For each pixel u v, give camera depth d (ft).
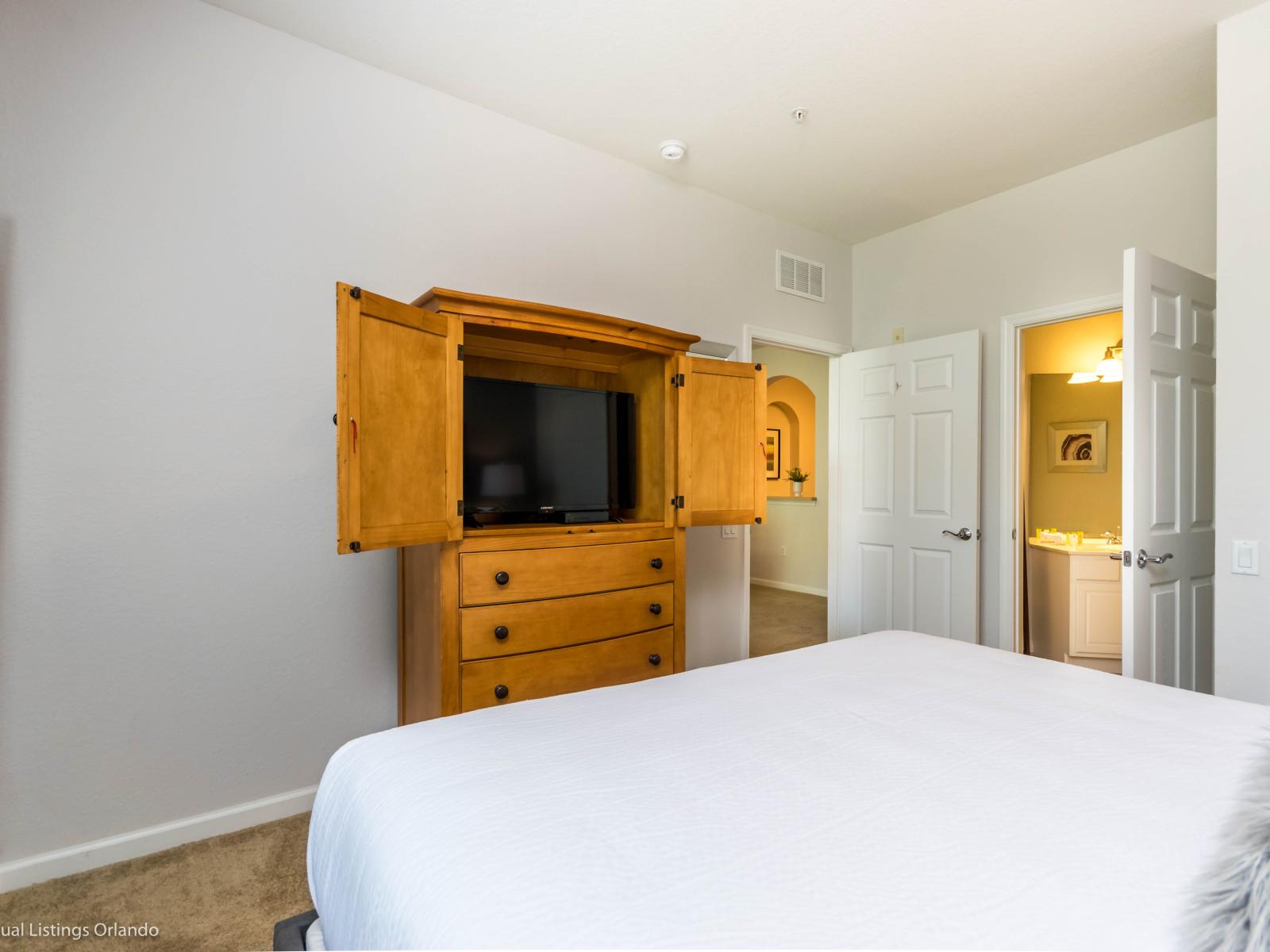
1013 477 11.24
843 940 2.01
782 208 12.17
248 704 7.22
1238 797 2.43
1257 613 6.74
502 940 2.06
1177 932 2.02
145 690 6.67
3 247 6.02
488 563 7.02
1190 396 8.50
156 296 6.73
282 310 7.45
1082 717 4.08
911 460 12.27
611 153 10.19
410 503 6.32
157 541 6.73
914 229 12.86
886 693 4.59
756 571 23.59
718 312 11.66
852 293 13.99
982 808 2.88
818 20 7.23
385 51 7.79
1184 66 7.97
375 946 2.51
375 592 8.07
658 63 8.02
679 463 8.61
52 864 6.14
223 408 7.09
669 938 2.02
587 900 2.22
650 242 10.74
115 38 6.53
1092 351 14.64
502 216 9.12
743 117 9.16
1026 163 10.41
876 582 12.89
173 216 6.82
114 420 6.52
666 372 8.76
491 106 8.91
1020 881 2.31
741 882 2.31
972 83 8.37
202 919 5.52
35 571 6.16
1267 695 6.64
